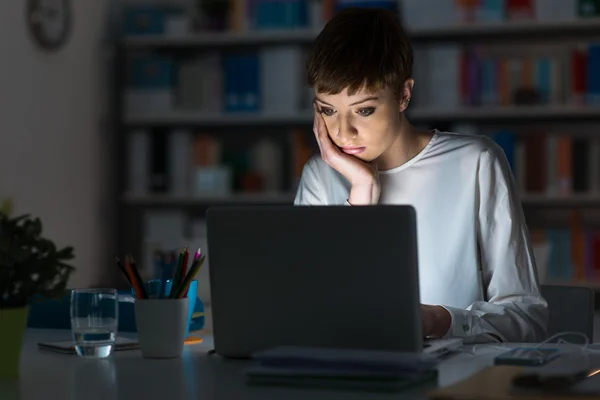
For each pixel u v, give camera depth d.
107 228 5.33
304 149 5.02
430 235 2.19
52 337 2.01
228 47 5.36
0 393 1.35
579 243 4.73
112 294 1.71
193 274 1.70
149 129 5.37
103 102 5.32
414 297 1.47
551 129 5.11
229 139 5.44
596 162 4.75
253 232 1.57
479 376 1.34
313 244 1.52
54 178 4.85
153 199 5.16
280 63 4.99
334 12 4.98
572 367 1.38
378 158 2.24
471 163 2.17
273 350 1.41
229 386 1.36
